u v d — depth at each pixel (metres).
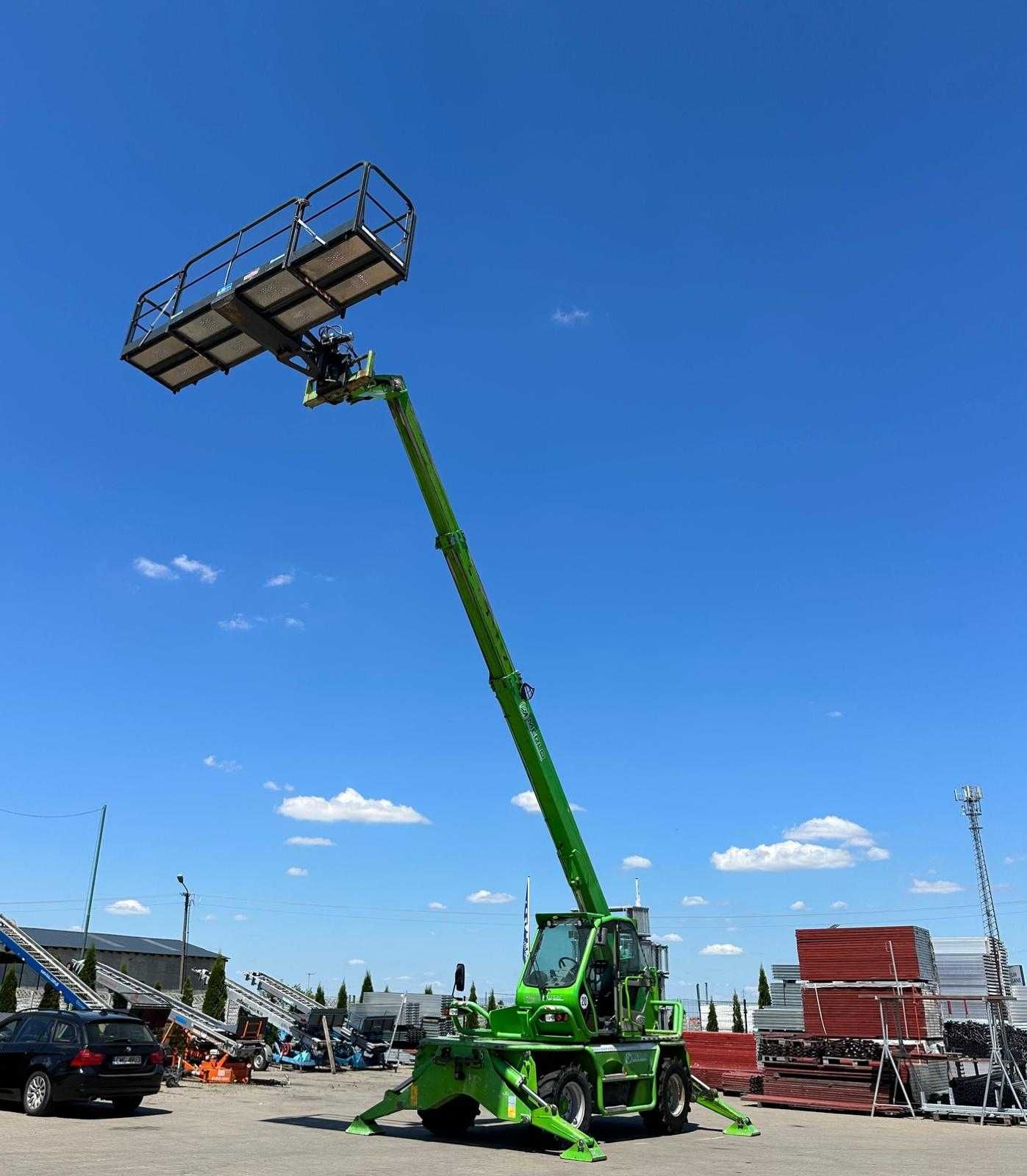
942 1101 20.97
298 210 11.17
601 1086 12.70
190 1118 14.36
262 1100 18.67
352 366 12.59
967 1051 22.53
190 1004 40.81
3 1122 12.67
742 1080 24.48
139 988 32.06
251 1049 24.83
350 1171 9.30
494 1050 11.91
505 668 13.77
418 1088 12.57
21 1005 42.62
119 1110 14.92
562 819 13.84
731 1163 11.17
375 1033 34.28
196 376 12.88
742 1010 43.72
